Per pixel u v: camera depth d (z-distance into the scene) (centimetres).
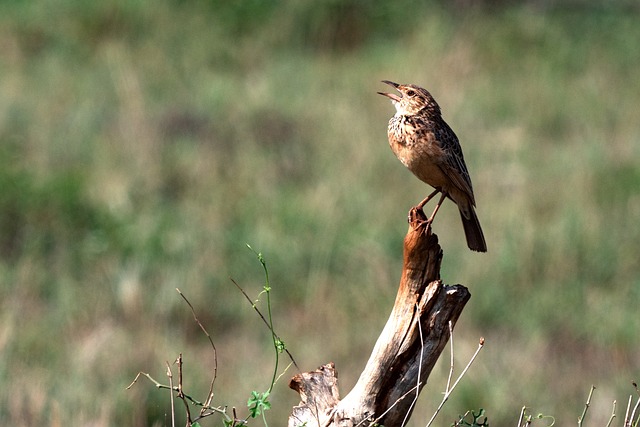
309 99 2052
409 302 582
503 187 1638
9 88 2066
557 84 2170
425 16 2439
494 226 1468
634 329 1245
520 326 1265
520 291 1341
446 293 579
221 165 1695
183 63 2264
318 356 1189
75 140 1792
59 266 1359
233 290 1330
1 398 995
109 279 1305
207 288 1312
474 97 2067
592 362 1195
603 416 1055
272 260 1375
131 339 1177
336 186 1614
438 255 581
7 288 1287
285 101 2031
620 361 1184
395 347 579
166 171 1650
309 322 1262
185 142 1802
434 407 1045
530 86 2127
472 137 1862
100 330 1197
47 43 2359
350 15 2430
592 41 2391
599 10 2567
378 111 1953
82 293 1278
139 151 1714
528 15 2452
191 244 1405
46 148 1752
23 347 1142
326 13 2417
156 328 1220
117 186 1579
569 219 1470
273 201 1556
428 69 2188
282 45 2402
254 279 1348
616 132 1934
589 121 1984
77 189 1495
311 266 1355
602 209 1553
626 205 1559
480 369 1118
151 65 2203
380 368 579
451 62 2200
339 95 2055
